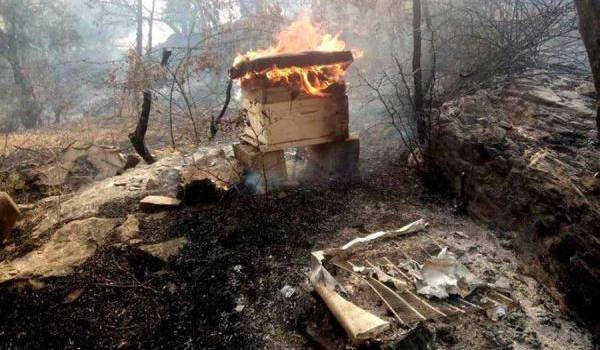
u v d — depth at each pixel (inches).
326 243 101.7
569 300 75.1
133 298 92.8
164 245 106.4
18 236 127.5
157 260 101.7
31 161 236.7
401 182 133.0
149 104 188.5
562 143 98.2
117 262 104.3
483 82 144.6
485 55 155.9
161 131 289.4
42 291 97.0
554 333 71.2
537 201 88.0
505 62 147.4
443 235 100.8
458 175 115.3
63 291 96.6
